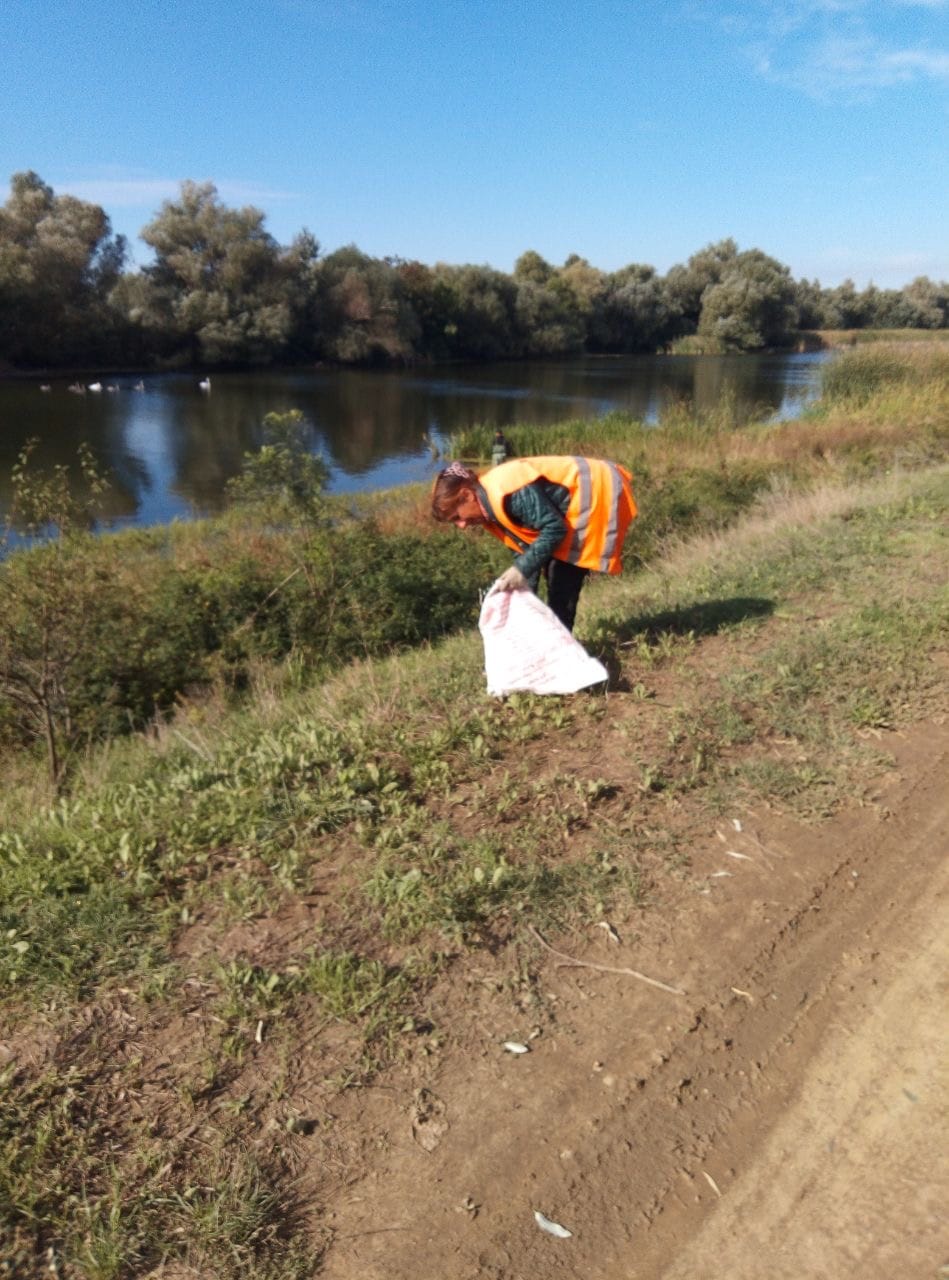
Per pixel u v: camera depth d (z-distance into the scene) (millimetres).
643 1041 3002
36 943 3205
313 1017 2990
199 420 37969
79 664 8156
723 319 82188
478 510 4910
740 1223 2479
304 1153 2582
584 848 3900
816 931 3537
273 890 3572
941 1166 2631
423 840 3883
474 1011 3070
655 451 19766
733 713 4980
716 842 4008
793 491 14039
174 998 3027
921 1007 3203
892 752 4754
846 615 6418
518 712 4953
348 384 53188
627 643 6035
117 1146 2545
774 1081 2910
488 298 71875
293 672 9039
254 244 59125
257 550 11398
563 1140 2666
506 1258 2363
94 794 4652
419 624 10297
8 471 27016
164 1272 2271
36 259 53344
